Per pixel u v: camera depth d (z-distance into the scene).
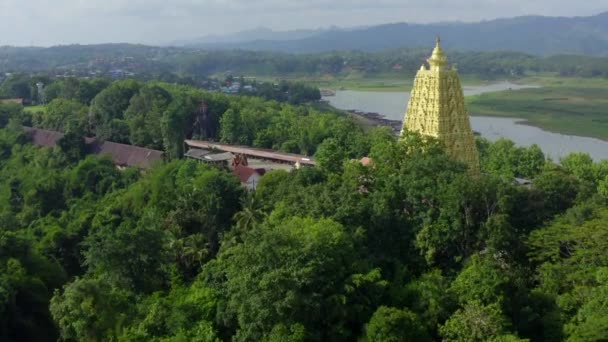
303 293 67.88
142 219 112.88
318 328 68.69
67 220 140.12
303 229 74.56
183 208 109.12
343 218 81.69
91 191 163.12
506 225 77.31
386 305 72.06
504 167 156.75
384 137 149.75
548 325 68.94
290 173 108.69
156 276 89.25
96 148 197.38
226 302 75.62
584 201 84.81
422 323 68.88
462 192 78.94
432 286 71.75
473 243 81.00
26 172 180.00
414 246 81.62
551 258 77.31
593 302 65.31
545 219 83.81
